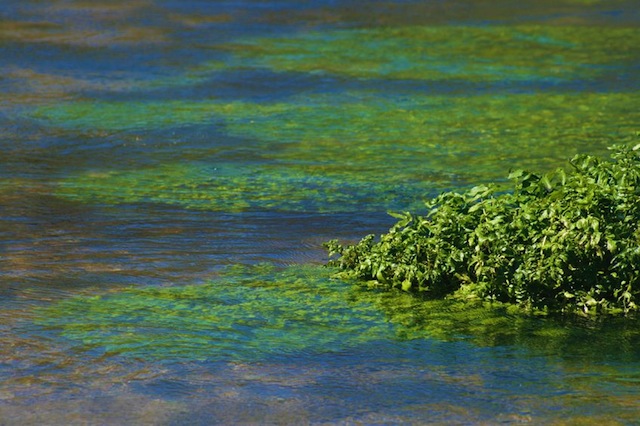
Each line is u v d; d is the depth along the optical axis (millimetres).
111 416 15773
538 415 15906
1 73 51375
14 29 64500
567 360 18344
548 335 19562
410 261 22156
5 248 24812
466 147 37594
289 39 63906
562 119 42438
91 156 35812
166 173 33469
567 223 20875
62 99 45781
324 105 45281
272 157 35938
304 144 38031
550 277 20656
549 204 21641
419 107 44969
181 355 18234
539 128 40812
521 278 20828
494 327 19938
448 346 18953
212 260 24156
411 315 20516
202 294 21688
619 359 18438
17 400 16297
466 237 21969
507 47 61312
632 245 20578
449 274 21984
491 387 17031
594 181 22109
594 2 82500
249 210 28969
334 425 15531
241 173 33562
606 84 50281
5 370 17453
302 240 26047
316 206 29531
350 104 45531
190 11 74625
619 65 55469
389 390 16859
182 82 50219
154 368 17656
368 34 66125
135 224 27219
